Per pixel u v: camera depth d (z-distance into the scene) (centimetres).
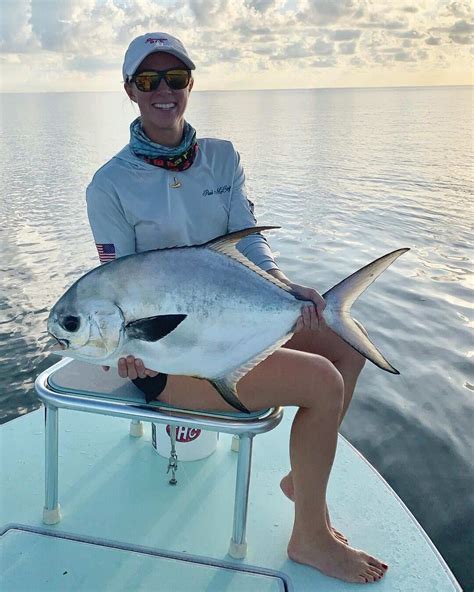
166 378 204
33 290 753
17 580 203
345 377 226
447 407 431
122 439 291
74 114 7200
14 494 247
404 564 215
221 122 5006
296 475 206
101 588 201
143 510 240
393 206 1298
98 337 188
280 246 924
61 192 1532
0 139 3406
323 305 196
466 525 325
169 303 187
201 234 236
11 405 496
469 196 1437
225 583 204
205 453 276
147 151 220
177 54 212
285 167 2047
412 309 614
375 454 384
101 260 227
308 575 208
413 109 8175
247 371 194
